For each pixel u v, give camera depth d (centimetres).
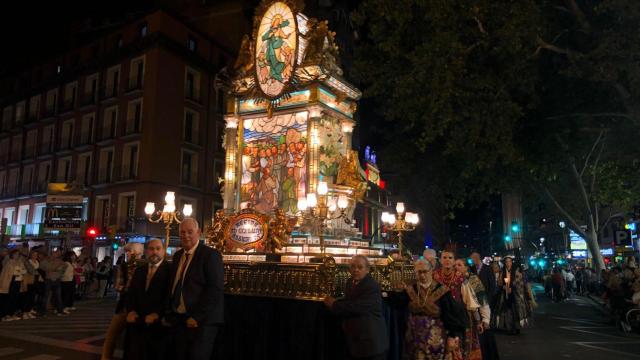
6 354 885
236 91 952
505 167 1891
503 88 1341
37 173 3941
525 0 1230
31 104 4112
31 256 1454
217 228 858
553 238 4928
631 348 1075
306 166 861
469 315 629
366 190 923
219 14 3838
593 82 1470
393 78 1509
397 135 2081
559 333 1312
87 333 1131
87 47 3725
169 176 3244
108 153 3462
